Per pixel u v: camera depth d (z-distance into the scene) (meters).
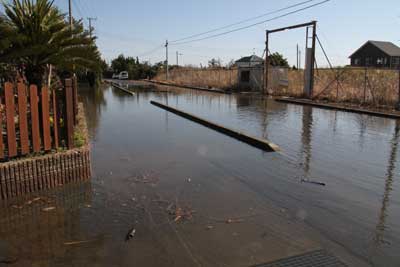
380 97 16.91
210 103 19.45
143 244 3.62
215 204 4.68
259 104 18.83
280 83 26.66
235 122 12.15
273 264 3.25
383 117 13.39
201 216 4.30
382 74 24.12
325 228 3.98
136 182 5.59
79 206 4.60
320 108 16.69
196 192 5.14
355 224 4.09
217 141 8.95
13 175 4.88
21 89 5.11
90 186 5.36
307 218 4.25
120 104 19.42
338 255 3.41
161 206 4.61
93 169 6.29
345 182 5.62
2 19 7.54
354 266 3.22
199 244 3.62
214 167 6.48
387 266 3.23
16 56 7.29
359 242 3.67
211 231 3.90
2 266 3.21
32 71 8.35
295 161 6.93
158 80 54.75
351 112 14.97
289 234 3.84
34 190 5.11
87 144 6.14
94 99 22.84
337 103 17.67
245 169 6.35
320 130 10.52
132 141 8.96
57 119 5.62
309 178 5.82
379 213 4.40
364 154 7.50
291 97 22.23
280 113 14.75
